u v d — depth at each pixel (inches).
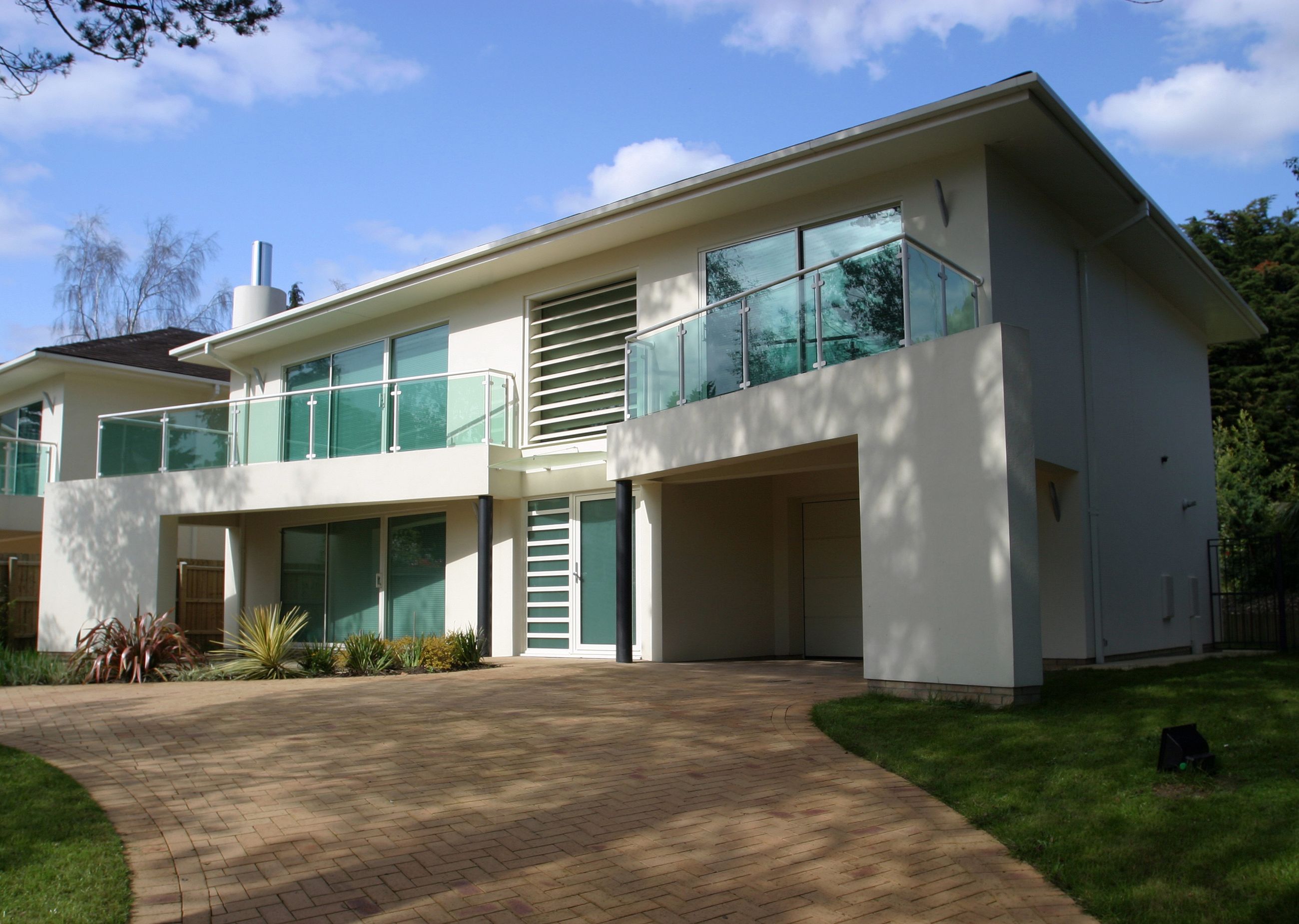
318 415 627.5
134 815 214.7
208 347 770.2
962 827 210.1
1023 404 314.7
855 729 285.0
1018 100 387.9
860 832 205.9
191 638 850.8
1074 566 469.4
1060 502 477.1
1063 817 206.8
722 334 442.0
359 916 162.1
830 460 438.0
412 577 644.7
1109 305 542.9
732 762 258.5
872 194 462.3
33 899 166.4
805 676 417.4
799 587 553.9
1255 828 190.5
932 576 324.2
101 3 342.0
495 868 184.4
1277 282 1299.2
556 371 597.6
